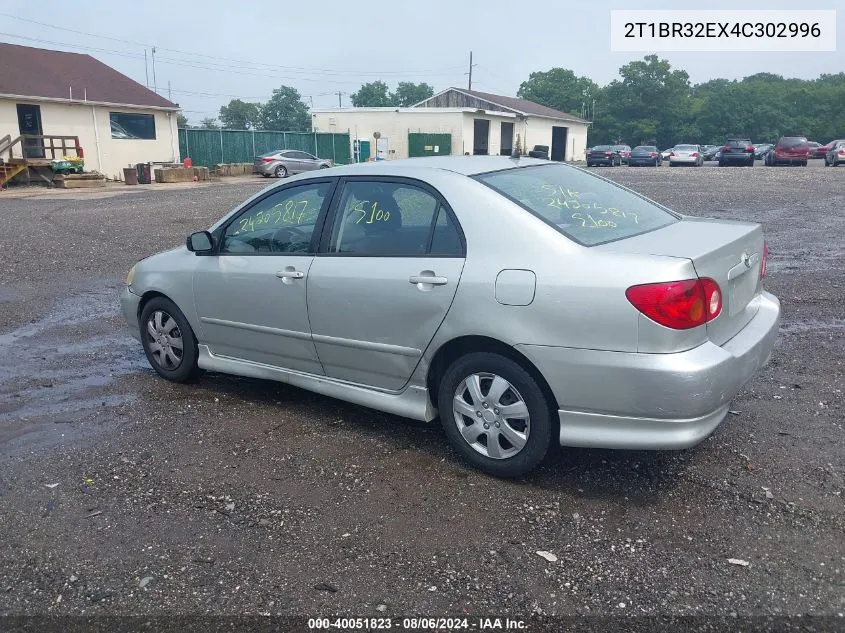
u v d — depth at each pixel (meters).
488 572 3.16
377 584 3.10
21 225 15.02
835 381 5.23
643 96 88.75
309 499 3.80
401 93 117.00
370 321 4.25
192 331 5.38
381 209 4.33
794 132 86.06
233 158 37.28
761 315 4.16
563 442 3.69
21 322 7.50
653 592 3.00
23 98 26.78
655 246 3.63
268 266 4.75
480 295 3.77
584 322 3.48
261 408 5.07
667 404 3.38
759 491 3.74
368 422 4.80
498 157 4.69
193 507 3.73
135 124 31.39
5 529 3.56
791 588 3.00
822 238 11.41
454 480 3.97
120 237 13.19
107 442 4.53
